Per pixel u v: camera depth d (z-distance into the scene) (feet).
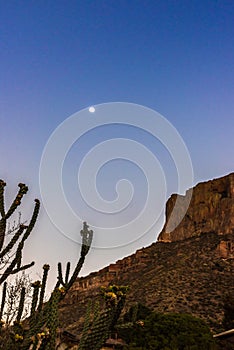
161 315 122.72
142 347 111.04
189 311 221.87
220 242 305.32
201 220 375.25
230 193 381.40
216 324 203.82
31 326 17.70
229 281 255.09
